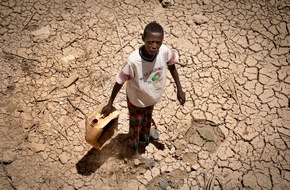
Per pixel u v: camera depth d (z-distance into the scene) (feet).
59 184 11.78
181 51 15.15
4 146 12.60
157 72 9.32
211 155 12.35
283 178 11.76
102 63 14.89
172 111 13.48
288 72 14.26
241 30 15.64
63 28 16.01
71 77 14.40
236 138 12.70
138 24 16.07
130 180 11.88
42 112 13.46
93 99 13.85
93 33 15.84
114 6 16.66
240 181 11.77
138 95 9.84
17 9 16.58
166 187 11.69
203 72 14.49
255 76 14.24
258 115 13.21
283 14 16.02
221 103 13.58
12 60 14.94
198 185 11.73
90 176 11.95
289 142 12.50
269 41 15.21
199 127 13.08
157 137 12.69
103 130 11.39
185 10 16.43
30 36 15.72
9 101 13.75
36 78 14.42
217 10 16.35
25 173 12.01
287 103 13.46
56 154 12.42
